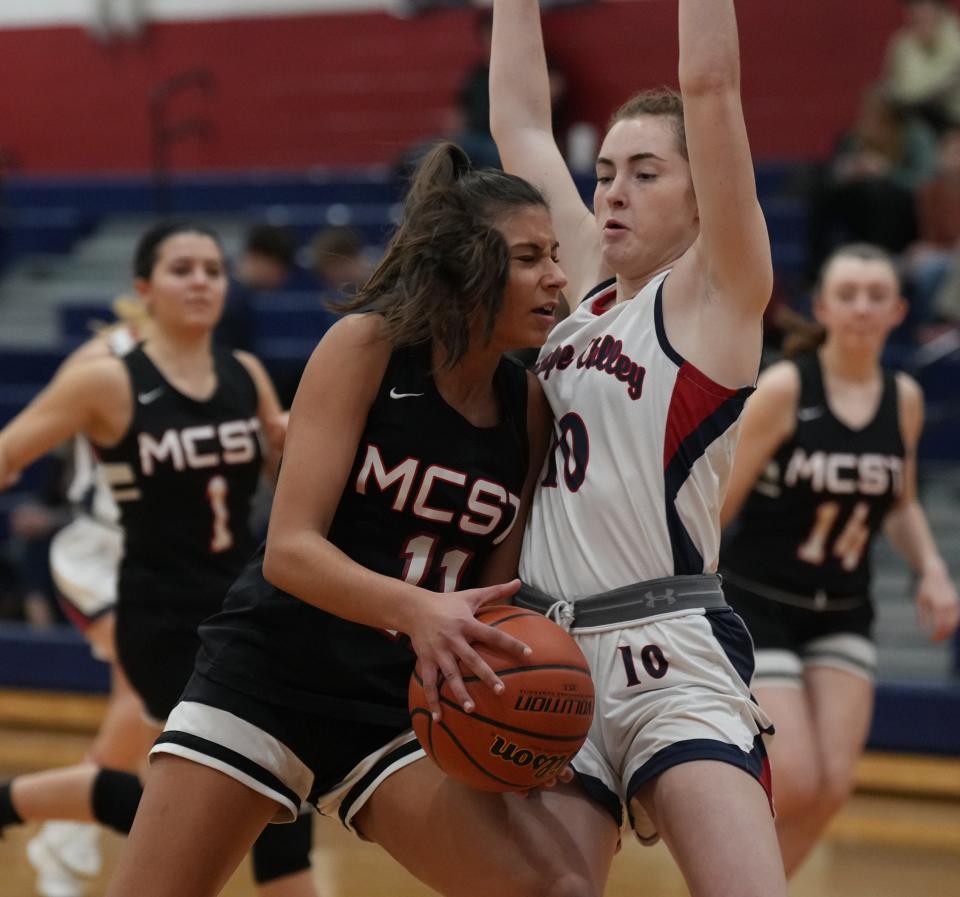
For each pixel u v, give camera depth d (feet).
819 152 70.23
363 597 15.62
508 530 17.51
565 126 71.56
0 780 39.63
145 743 29.27
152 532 26.68
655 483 16.63
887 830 36.55
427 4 75.25
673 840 15.66
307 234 67.62
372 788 16.99
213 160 79.10
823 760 26.43
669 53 70.59
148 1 79.46
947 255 55.93
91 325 32.65
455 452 16.81
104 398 26.35
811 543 27.43
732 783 15.61
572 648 15.78
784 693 26.21
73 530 31.37
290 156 77.77
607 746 16.84
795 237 60.90
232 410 27.27
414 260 16.42
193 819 16.63
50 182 75.77
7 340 67.92
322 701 16.97
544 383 17.85
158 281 26.58
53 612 49.19
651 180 17.43
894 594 45.88
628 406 16.80
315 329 58.49
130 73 80.07
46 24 81.10
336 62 77.25
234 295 49.06
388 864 32.76
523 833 16.12
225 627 17.38
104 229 74.74
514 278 16.42
